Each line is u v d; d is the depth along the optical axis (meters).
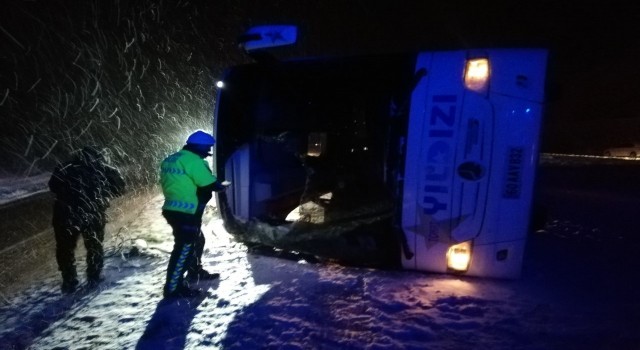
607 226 5.99
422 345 2.96
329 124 4.85
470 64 3.48
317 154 5.05
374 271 4.19
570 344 2.90
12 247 4.95
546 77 3.37
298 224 4.38
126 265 4.75
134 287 4.14
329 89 4.41
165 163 3.81
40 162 11.71
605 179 10.99
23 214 5.87
